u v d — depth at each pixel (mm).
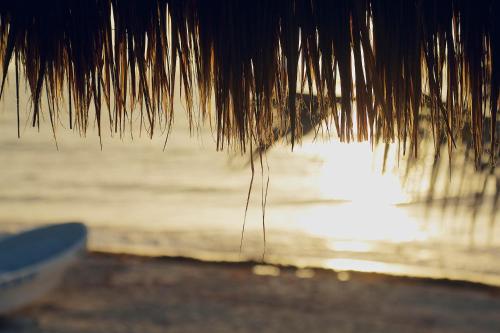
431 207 29969
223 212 34281
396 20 2307
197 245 27328
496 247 26109
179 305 15477
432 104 2365
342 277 18359
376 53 2312
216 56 2381
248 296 16328
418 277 18688
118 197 37969
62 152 52062
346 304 16016
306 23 2303
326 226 31328
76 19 2535
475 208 25547
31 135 59500
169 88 2502
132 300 15680
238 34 2355
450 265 24188
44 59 2527
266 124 2371
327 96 2338
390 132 2322
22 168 46188
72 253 14812
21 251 14836
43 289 14672
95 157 49969
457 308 16188
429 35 2305
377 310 15680
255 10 2340
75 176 43750
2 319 14164
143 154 50500
